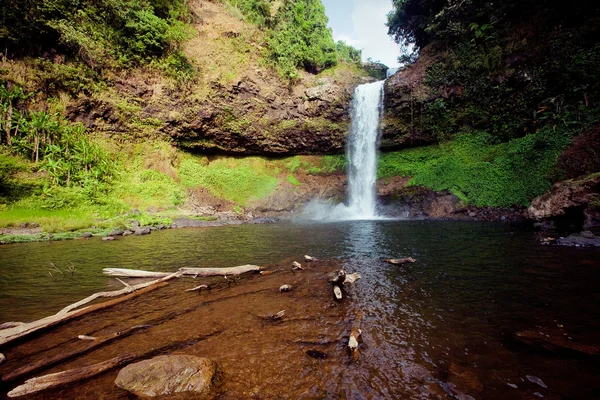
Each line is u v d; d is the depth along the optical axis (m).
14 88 15.98
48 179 15.35
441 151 20.16
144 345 3.29
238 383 2.56
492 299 4.37
